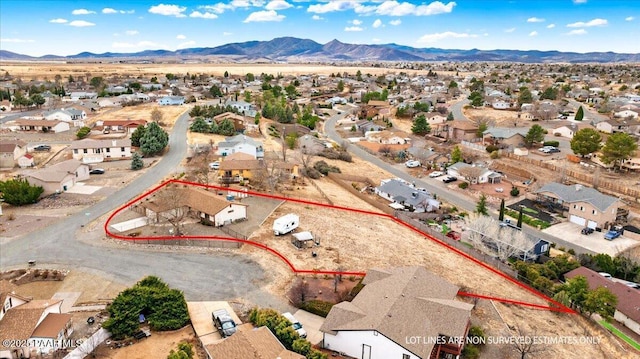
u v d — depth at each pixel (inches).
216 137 4180.6
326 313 1460.4
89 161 3262.8
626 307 1743.4
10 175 2888.8
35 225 2089.1
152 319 1332.4
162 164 3211.1
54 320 1264.8
